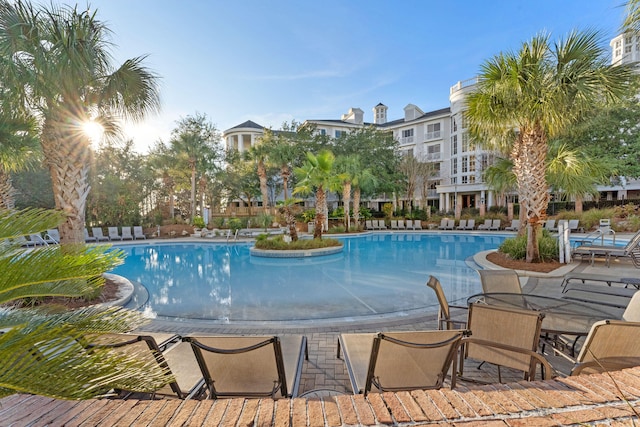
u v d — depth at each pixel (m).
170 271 10.20
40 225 1.48
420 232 21.59
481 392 1.56
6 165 10.27
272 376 2.33
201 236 19.41
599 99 7.68
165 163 25.11
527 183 8.66
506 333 2.76
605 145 18.83
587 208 21.88
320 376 3.34
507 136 9.95
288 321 5.18
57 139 6.24
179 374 2.72
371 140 28.02
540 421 1.34
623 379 1.65
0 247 1.59
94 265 1.57
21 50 5.37
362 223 24.12
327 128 37.28
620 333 2.18
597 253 8.67
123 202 20.12
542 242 9.38
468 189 26.69
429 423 1.34
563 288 6.33
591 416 1.37
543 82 7.34
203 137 25.50
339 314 5.67
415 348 2.26
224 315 5.73
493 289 4.51
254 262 11.77
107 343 2.12
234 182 28.77
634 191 26.80
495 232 20.17
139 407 1.46
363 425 1.34
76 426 1.33
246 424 1.35
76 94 6.09
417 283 8.11
